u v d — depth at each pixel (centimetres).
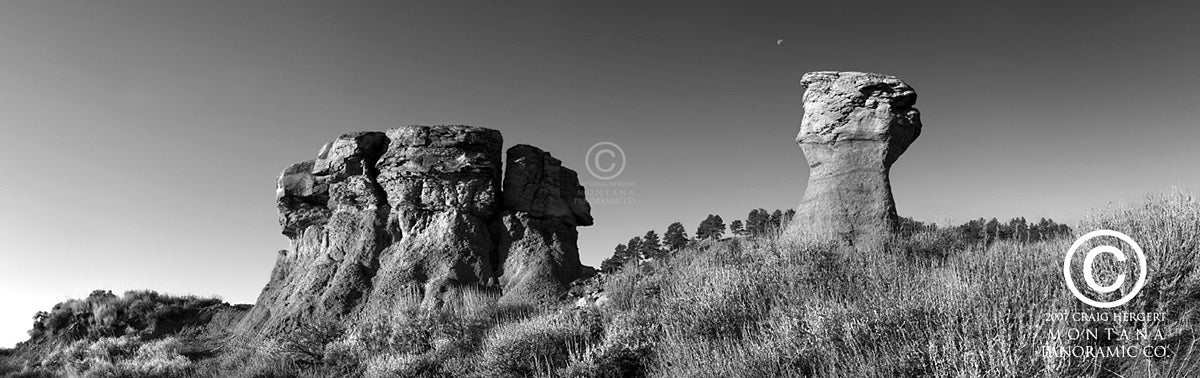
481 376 1113
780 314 885
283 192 2456
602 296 1442
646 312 1139
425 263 2033
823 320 790
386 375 1257
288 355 1633
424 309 1619
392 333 1535
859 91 1493
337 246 2211
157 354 2125
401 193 2225
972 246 1206
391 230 2189
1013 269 821
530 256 2092
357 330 1622
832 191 1451
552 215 2294
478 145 2245
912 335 709
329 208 2431
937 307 736
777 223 1950
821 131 1515
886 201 1413
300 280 2220
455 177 2209
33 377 2189
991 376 583
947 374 616
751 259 1212
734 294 1025
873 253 1172
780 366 749
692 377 792
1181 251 728
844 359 717
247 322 2362
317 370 1535
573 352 1109
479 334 1429
